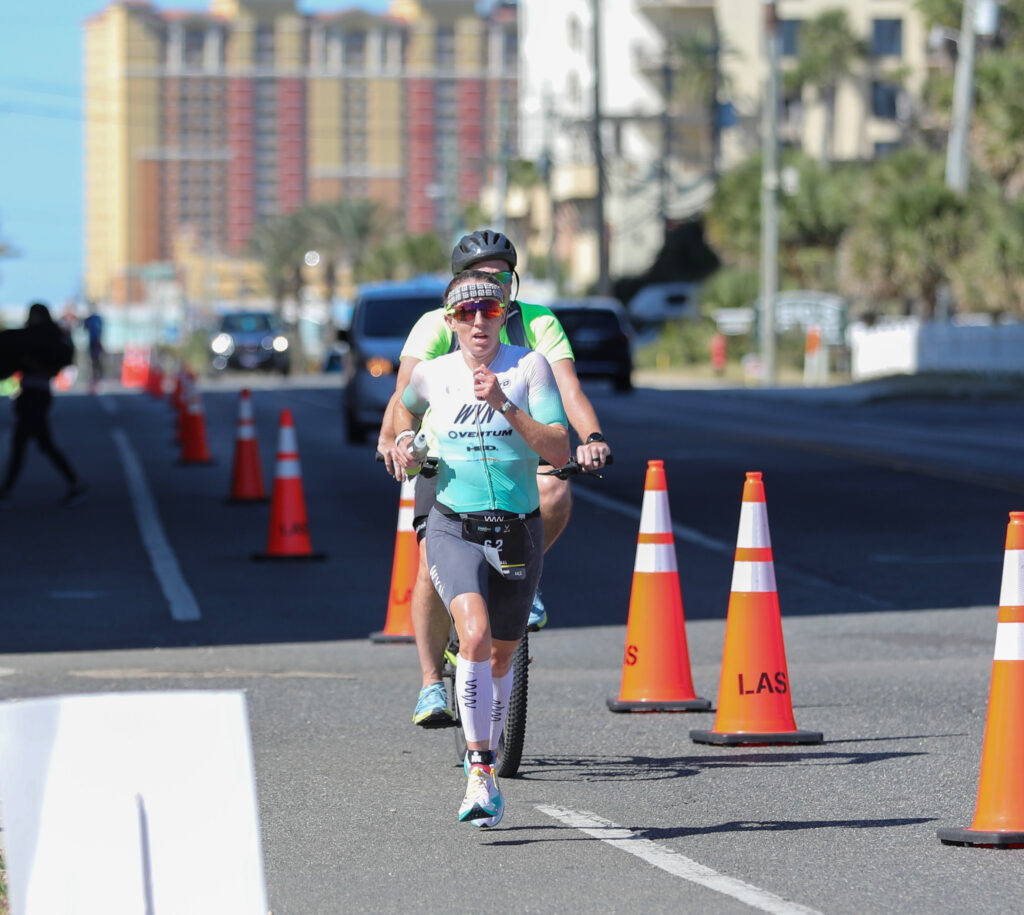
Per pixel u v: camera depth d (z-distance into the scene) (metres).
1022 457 66.31
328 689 27.89
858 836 19.00
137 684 27.92
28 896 12.05
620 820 19.77
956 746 23.80
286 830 19.28
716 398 113.31
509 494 18.94
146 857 12.17
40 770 12.14
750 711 24.16
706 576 40.03
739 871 17.50
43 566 41.97
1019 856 18.06
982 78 160.50
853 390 117.81
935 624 34.12
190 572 41.00
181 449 71.12
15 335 54.06
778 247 192.25
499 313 18.73
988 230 142.88
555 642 32.53
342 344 77.19
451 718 20.66
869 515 49.41
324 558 42.88
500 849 18.42
